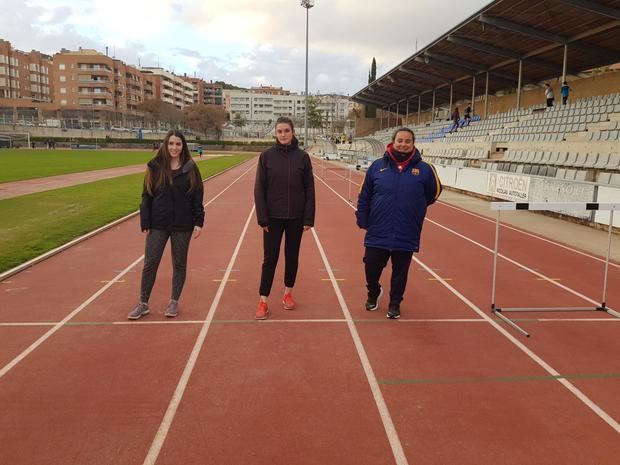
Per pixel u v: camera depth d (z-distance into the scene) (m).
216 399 3.63
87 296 6.11
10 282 6.70
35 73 120.00
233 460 2.93
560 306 5.91
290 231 5.35
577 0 18.12
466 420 3.38
